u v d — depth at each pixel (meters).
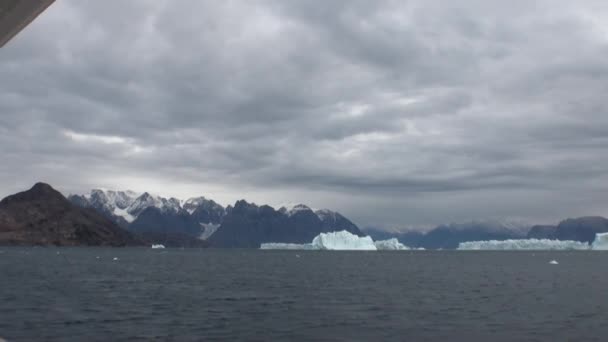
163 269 115.12
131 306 47.00
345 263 162.00
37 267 117.69
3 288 63.72
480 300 54.94
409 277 94.56
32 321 37.53
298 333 34.06
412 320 40.03
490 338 32.91
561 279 90.38
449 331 35.34
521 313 44.41
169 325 36.53
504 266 144.62
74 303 48.78
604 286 74.25
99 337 31.80
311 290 66.00
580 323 38.94
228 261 171.50
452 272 112.81
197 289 65.75
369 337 33.00
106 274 95.06
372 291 65.38
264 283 77.50
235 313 43.03
